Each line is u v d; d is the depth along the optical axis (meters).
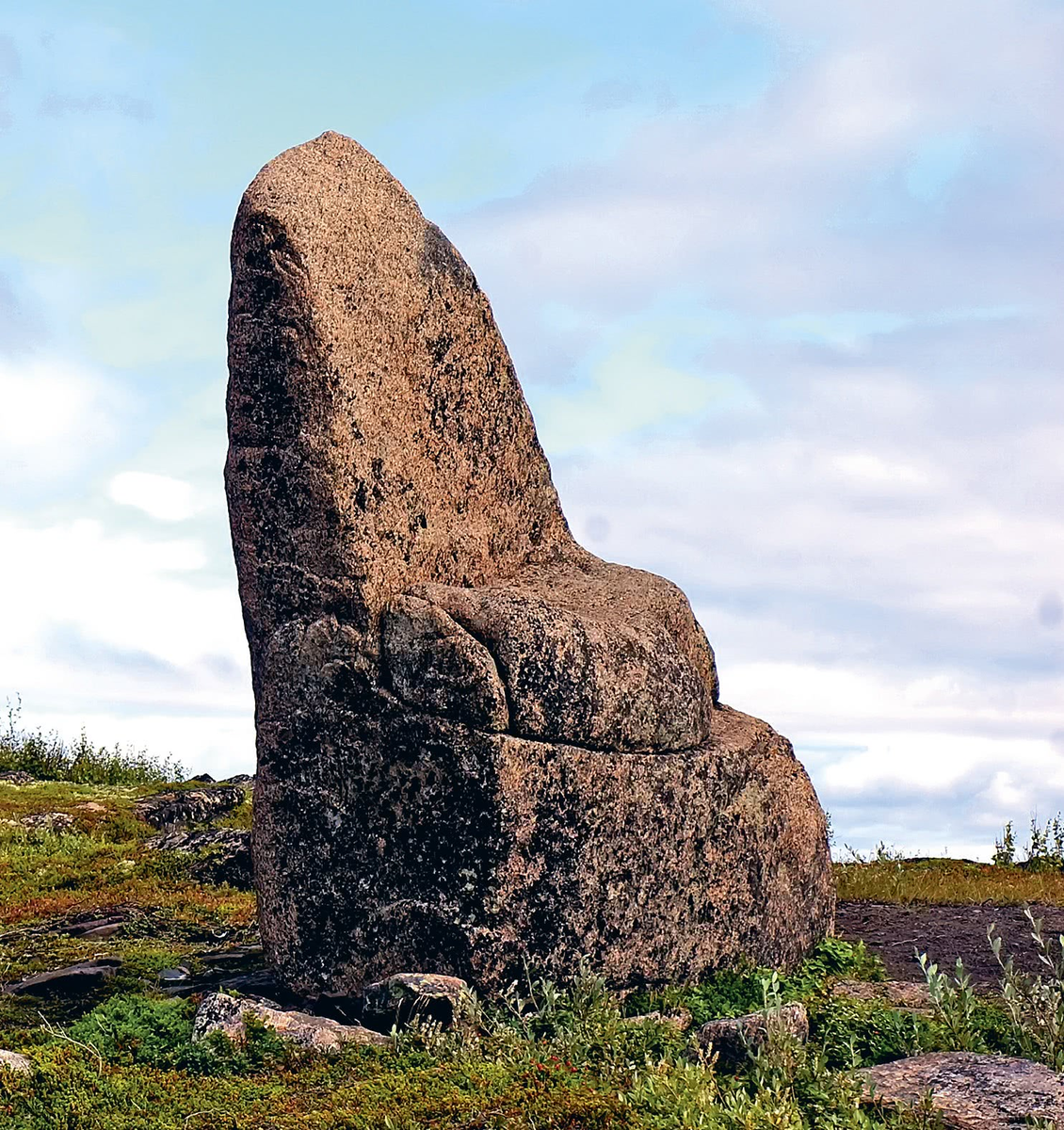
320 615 10.23
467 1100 6.96
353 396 10.34
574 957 10.09
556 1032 8.90
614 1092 7.09
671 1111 6.72
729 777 11.39
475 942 9.77
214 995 9.09
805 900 12.07
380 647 10.16
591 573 12.23
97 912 13.29
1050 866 17.59
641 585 12.11
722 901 11.19
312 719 10.23
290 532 10.27
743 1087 7.44
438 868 9.93
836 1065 8.12
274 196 10.38
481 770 9.88
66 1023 9.77
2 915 13.32
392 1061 8.12
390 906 10.01
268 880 10.35
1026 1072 7.32
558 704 10.20
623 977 10.39
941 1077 7.26
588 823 10.25
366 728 10.12
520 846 9.93
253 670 10.73
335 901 10.14
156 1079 7.80
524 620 10.23
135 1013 9.08
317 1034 8.73
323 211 10.61
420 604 10.21
